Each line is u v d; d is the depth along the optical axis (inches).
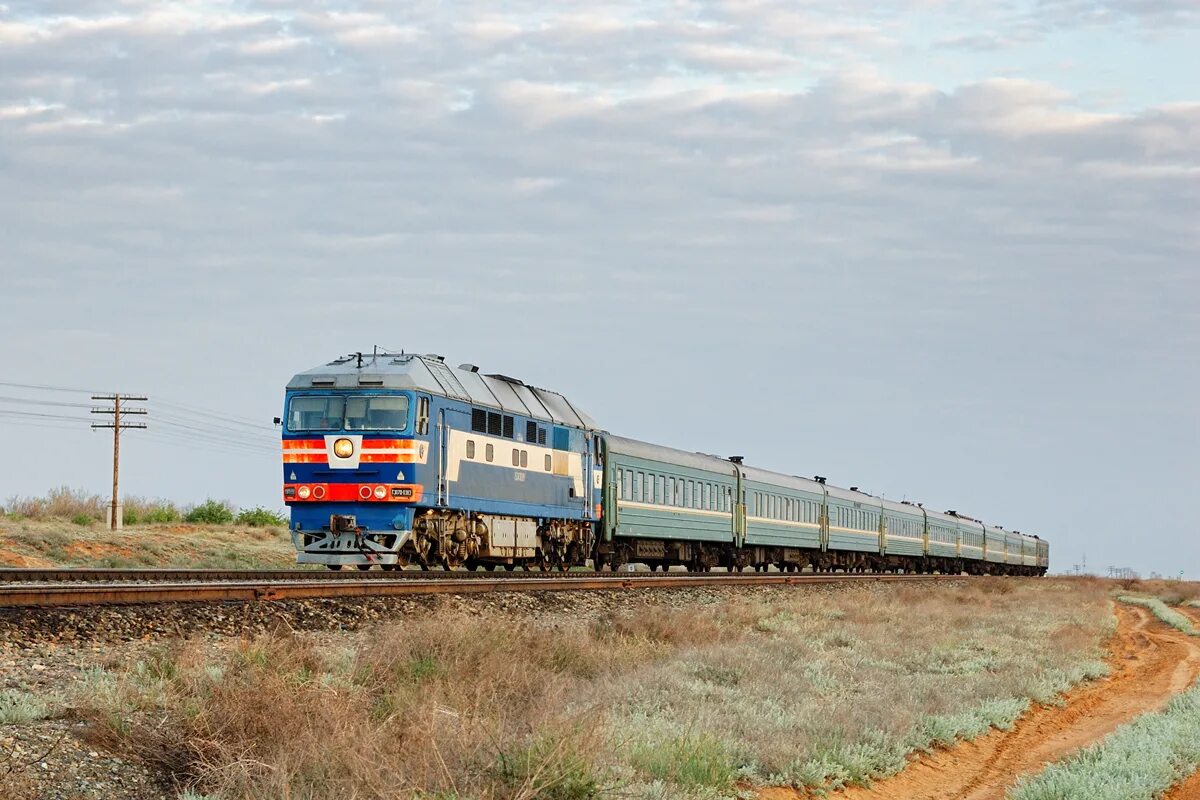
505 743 482.6
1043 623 1524.4
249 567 1731.1
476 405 1355.8
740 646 944.3
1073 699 943.7
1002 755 710.5
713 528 2126.0
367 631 840.3
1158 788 608.7
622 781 484.1
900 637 1195.3
